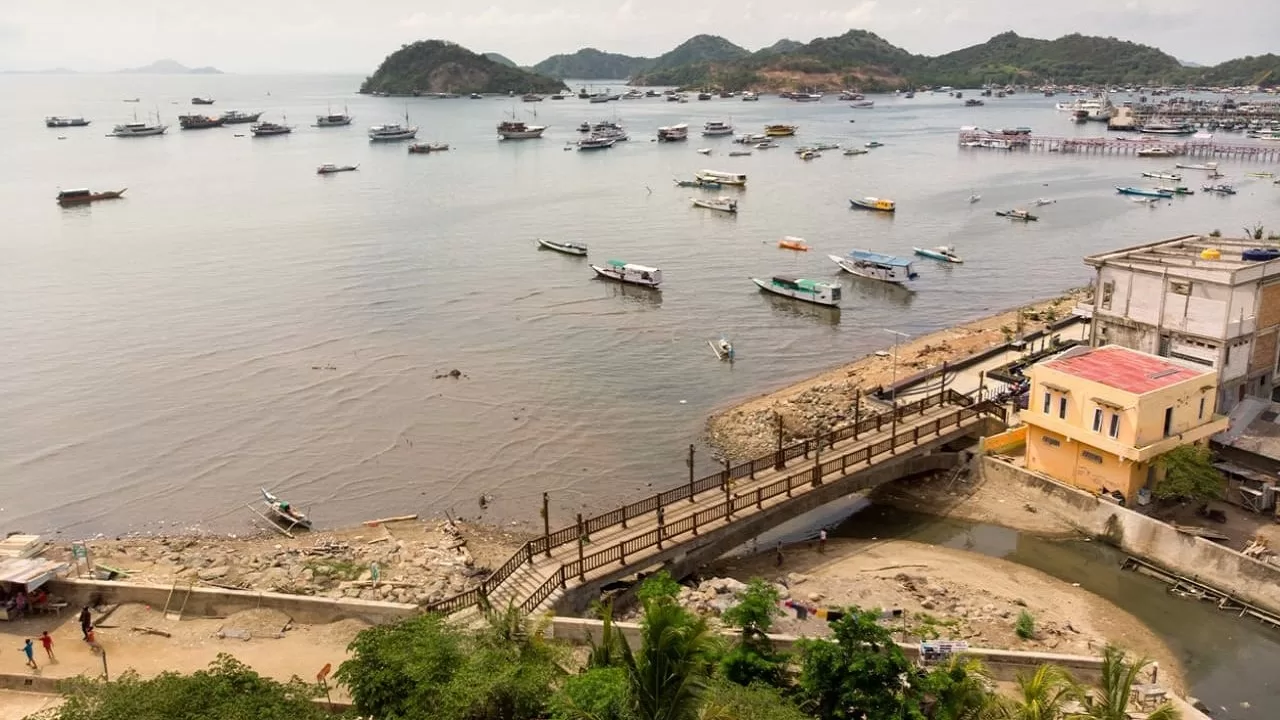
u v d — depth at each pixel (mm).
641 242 135000
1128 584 44219
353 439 66250
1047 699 28250
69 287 107625
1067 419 50469
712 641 25250
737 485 49656
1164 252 62188
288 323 93312
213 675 27656
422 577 45531
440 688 26734
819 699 28219
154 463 62500
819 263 121375
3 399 73688
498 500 57281
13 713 32312
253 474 60938
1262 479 48500
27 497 58062
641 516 46750
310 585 44562
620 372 80250
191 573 45969
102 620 38250
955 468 55594
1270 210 155750
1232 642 39531
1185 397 48719
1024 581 44656
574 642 36594
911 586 43969
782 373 80250
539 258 123812
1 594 39250
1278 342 56938
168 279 111438
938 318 97125
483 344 87375
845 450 54125
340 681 28781
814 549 48812
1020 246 131000
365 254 125562
